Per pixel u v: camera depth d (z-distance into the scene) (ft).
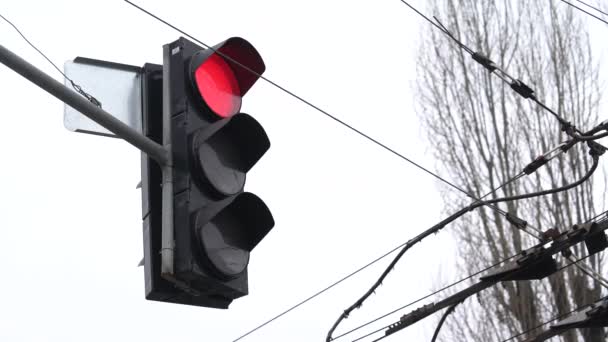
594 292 49.60
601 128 31.91
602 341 33.86
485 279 31.83
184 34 20.08
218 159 18.10
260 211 17.99
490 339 49.80
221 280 17.56
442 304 32.35
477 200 32.24
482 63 31.35
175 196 17.80
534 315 49.70
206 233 17.43
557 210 53.06
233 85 18.97
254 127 18.44
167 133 18.22
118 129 17.71
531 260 31.40
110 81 18.97
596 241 31.24
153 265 17.99
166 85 18.54
